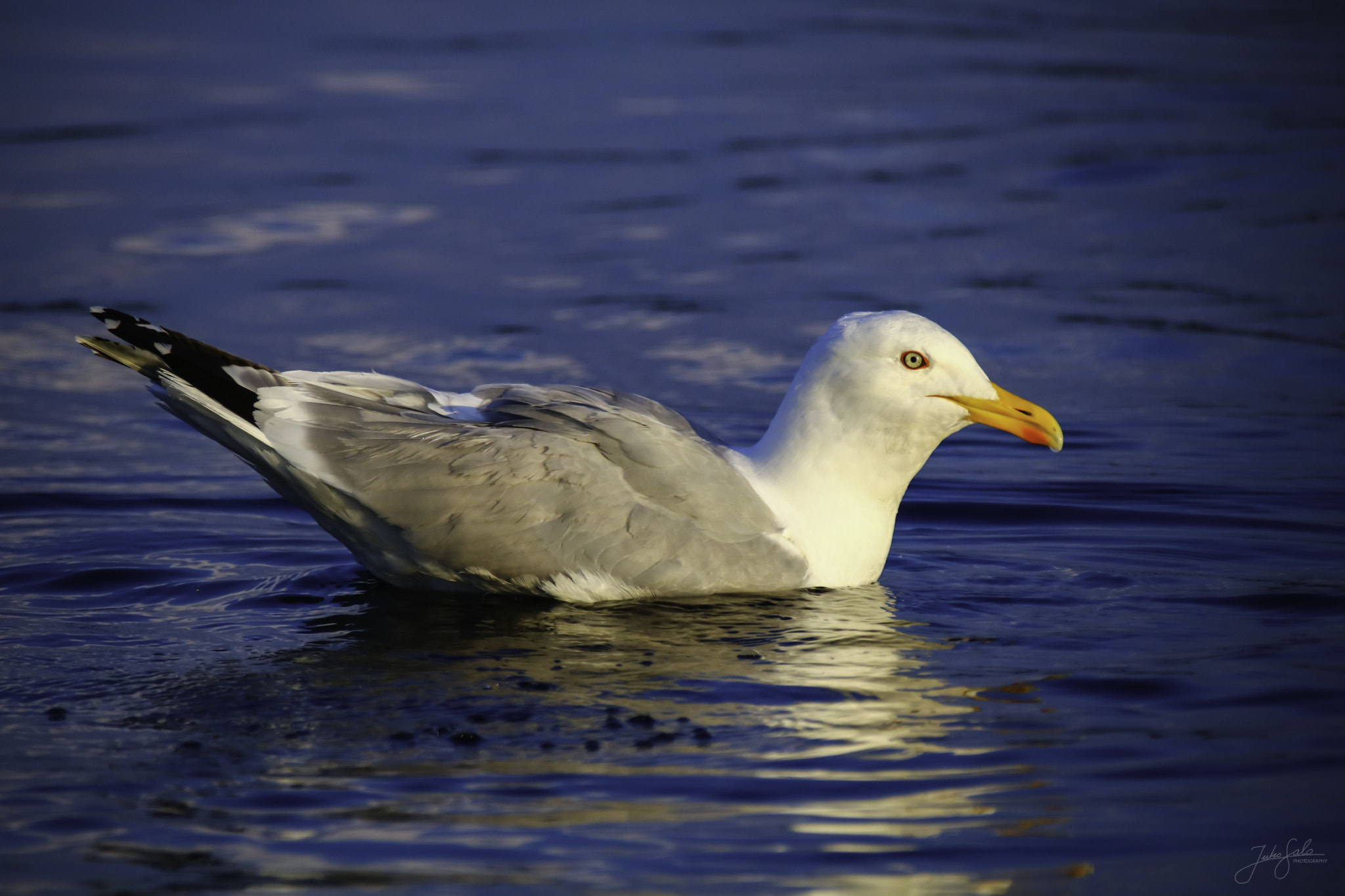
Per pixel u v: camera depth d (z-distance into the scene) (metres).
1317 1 43.91
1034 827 7.06
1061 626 10.05
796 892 6.50
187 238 22.30
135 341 10.08
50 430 15.19
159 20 39.75
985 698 8.66
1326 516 12.57
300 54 35.72
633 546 10.46
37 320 18.80
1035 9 43.22
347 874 6.60
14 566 11.27
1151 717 8.34
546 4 43.41
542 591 10.60
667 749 7.93
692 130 28.91
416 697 8.66
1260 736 8.05
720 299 19.86
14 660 9.28
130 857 6.73
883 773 7.63
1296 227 22.70
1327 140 27.64
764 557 10.77
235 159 26.66
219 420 10.23
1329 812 7.17
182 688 8.82
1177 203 24.16
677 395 16.20
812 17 41.72
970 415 10.87
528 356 17.45
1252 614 10.25
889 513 11.29
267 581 11.11
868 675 9.05
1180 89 32.12
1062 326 18.73
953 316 19.11
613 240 22.53
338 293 19.91
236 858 6.73
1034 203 24.42
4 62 34.25
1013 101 31.25
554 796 7.36
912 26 40.38
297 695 8.69
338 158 26.81
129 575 11.16
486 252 21.94
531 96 31.61
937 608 10.49
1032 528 12.56
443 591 10.91
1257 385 16.55
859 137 28.52
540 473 10.41
